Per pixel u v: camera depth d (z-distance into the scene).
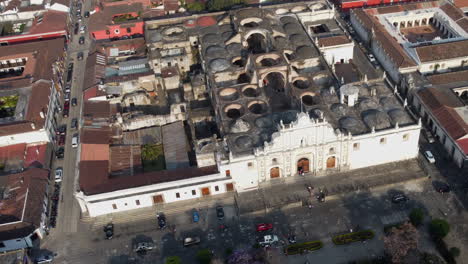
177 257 107.06
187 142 138.88
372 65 169.88
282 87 151.38
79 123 145.38
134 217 121.75
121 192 119.19
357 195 122.50
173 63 164.50
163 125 145.12
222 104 134.75
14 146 138.88
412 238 101.44
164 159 134.38
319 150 123.25
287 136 118.00
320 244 111.38
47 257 112.56
